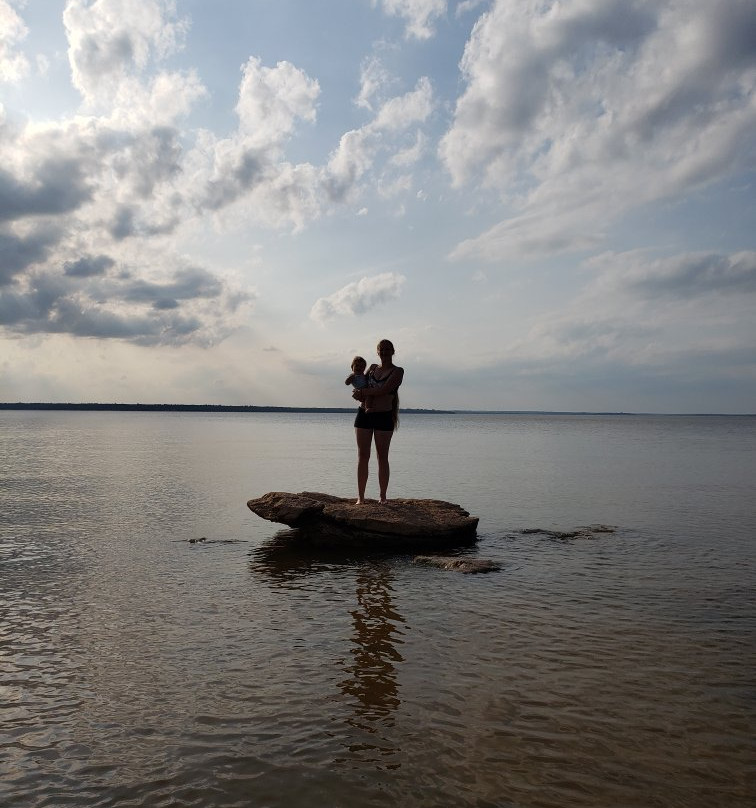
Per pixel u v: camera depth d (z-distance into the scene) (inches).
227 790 164.6
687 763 177.6
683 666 248.2
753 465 1327.5
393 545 487.8
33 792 163.6
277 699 217.0
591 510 685.3
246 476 1047.6
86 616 310.3
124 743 188.4
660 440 2792.8
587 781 168.4
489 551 474.0
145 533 539.8
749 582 381.7
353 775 171.2
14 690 224.5
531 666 247.1
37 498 759.7
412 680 233.1
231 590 362.0
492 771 173.0
